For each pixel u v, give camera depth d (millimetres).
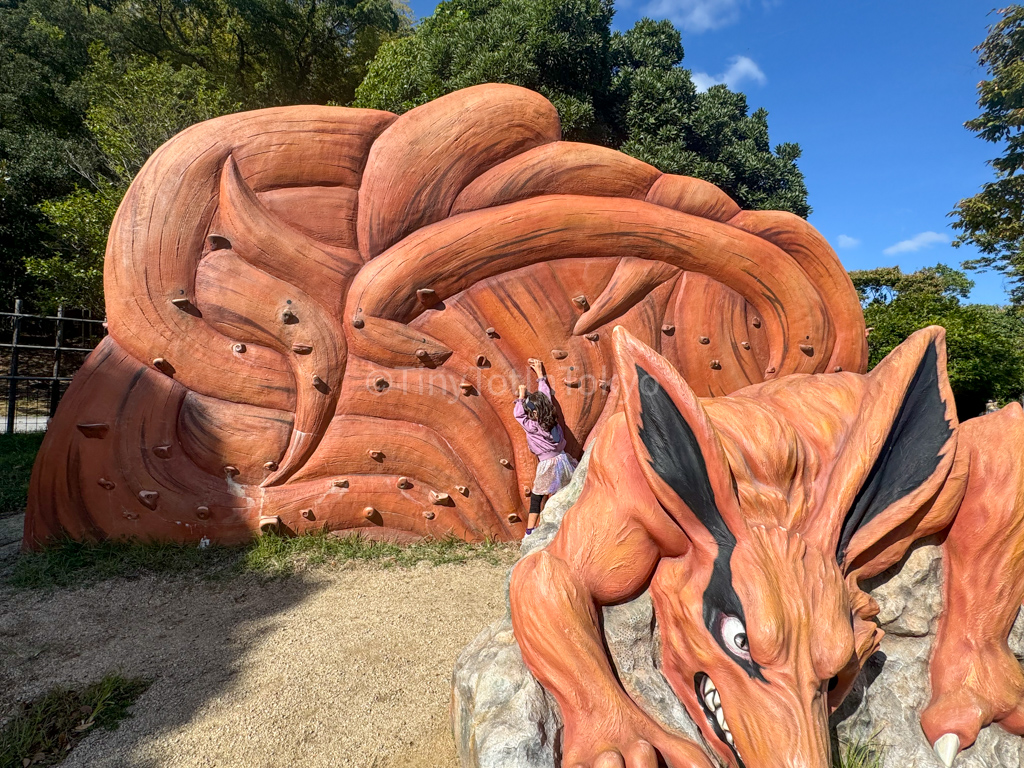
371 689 2963
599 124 11461
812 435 2334
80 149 15023
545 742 1910
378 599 3984
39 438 9203
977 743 2283
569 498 2967
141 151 12422
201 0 17969
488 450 5051
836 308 5648
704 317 5395
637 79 11352
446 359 4957
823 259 5559
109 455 4410
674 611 2033
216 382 4543
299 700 2857
